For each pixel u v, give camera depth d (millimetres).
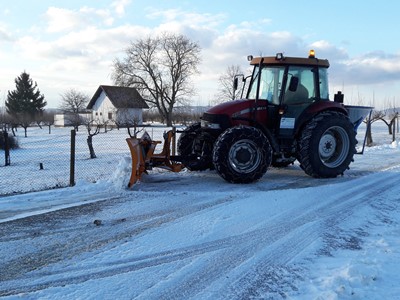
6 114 50656
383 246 4188
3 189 8180
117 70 56000
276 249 4188
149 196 6215
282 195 6227
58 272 3629
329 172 7664
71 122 46969
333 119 7609
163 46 56406
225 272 3656
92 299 3164
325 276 3514
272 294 3240
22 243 4316
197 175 7934
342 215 5340
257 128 7484
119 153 16203
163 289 3340
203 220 5059
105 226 4852
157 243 4316
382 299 3084
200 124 8094
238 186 6961
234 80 8500
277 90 7629
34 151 17578
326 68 8000
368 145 17234
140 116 56406
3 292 3266
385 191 6664
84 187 6816
